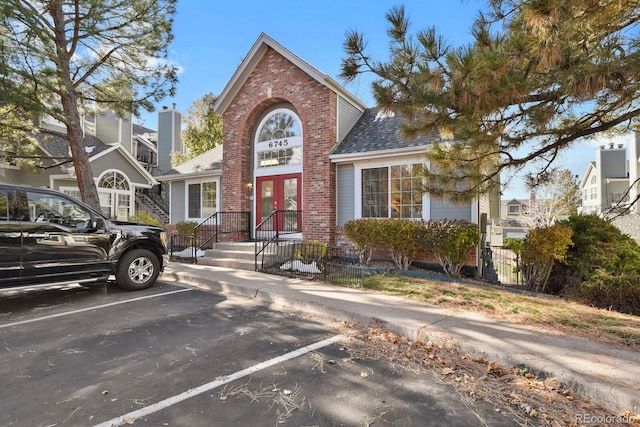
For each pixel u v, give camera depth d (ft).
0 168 47.65
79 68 34.99
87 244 19.60
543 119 14.74
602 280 22.07
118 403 9.07
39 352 12.38
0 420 8.32
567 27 11.98
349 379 10.38
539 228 26.35
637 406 8.36
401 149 29.99
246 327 15.15
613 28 13.14
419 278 24.72
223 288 22.53
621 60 12.10
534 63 13.06
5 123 30.19
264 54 38.14
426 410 8.72
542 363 10.46
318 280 23.39
